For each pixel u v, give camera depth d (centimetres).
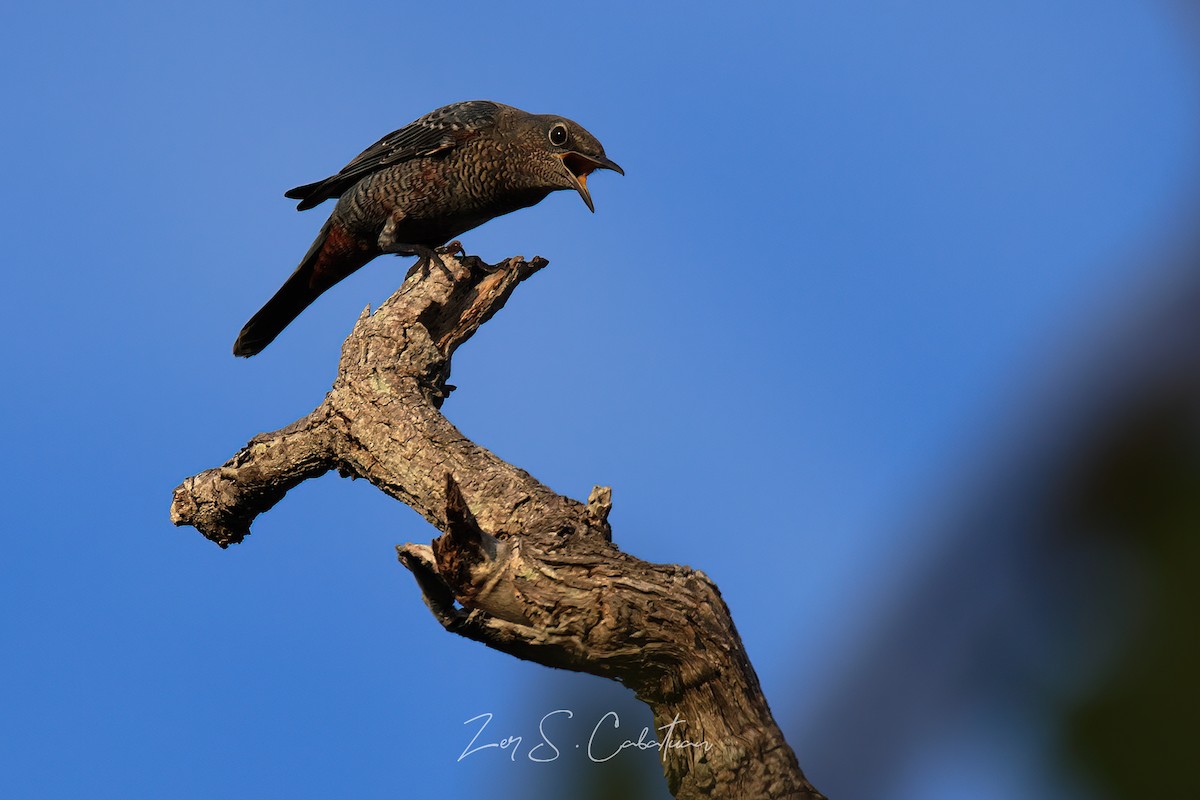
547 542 819
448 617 787
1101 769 176
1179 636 169
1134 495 172
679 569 759
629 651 738
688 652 729
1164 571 170
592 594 746
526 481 973
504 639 775
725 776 711
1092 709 177
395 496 1103
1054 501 182
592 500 882
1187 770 168
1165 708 171
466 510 752
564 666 767
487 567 767
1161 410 170
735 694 725
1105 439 175
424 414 1083
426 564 777
